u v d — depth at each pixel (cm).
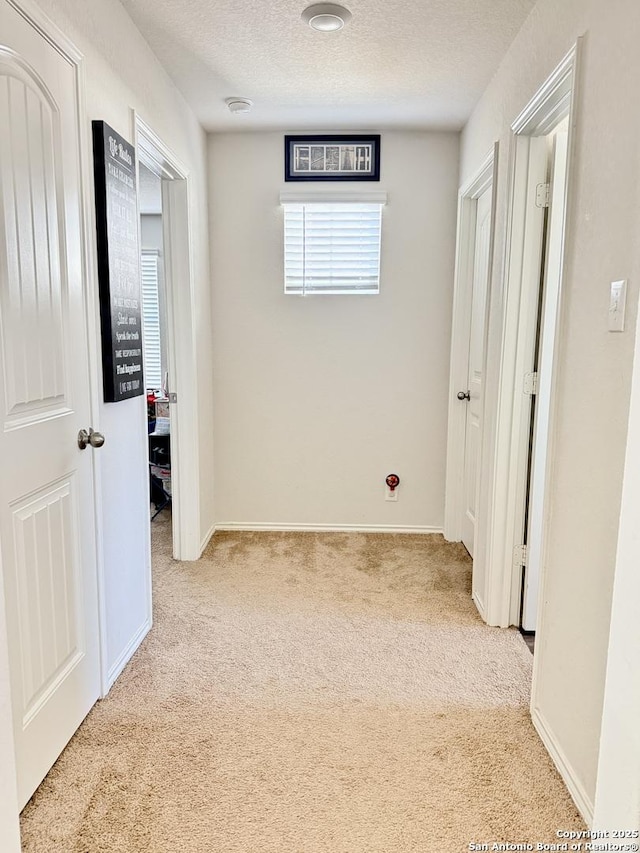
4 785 110
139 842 135
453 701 191
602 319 138
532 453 229
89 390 177
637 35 122
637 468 104
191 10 201
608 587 133
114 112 193
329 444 355
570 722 153
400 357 346
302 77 254
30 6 137
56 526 158
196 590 275
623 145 128
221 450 358
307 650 222
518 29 211
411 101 281
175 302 294
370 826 140
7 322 133
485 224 293
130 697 191
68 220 162
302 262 339
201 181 316
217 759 162
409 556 321
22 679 141
